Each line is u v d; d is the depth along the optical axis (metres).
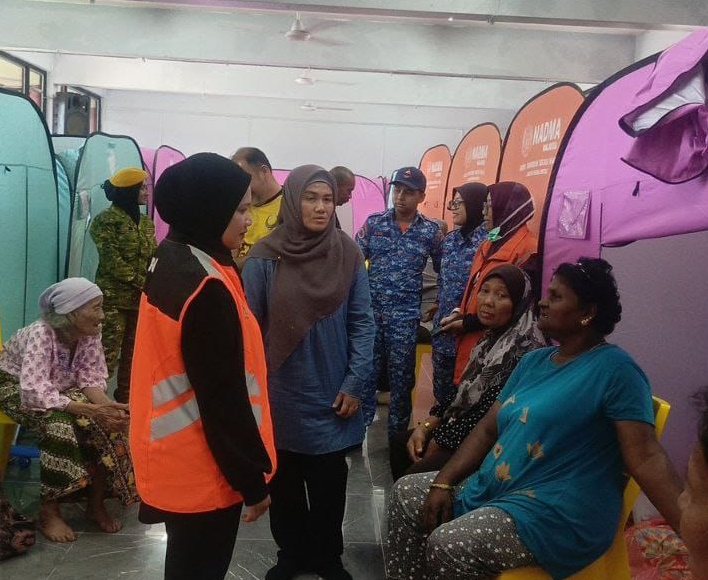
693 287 2.34
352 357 2.15
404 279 3.38
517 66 6.35
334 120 11.65
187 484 1.42
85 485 2.47
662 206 1.77
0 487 2.76
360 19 6.31
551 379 1.74
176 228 1.44
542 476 1.68
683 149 1.60
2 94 3.29
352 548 2.54
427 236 3.42
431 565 1.68
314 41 6.37
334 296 2.10
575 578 1.67
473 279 2.86
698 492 0.90
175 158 6.74
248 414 1.41
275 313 2.08
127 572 2.31
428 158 6.93
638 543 2.11
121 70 8.95
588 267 1.74
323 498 2.21
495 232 2.79
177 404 1.40
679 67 1.59
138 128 11.52
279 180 8.31
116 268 3.56
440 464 2.14
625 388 1.61
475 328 2.75
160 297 1.39
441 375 3.26
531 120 3.15
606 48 6.34
